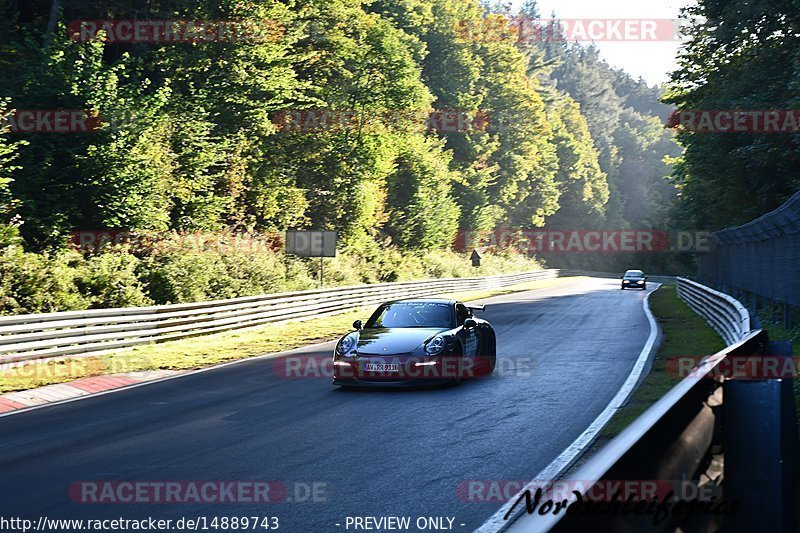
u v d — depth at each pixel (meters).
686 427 2.97
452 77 67.06
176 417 9.36
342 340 11.52
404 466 6.69
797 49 25.84
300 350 17.56
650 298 37.72
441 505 5.49
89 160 23.83
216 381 12.77
